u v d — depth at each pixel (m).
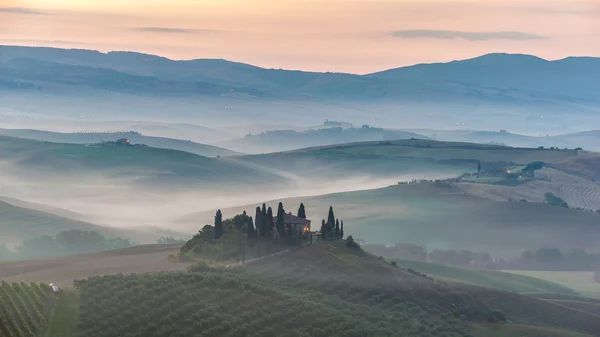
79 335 190.88
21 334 188.75
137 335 194.25
